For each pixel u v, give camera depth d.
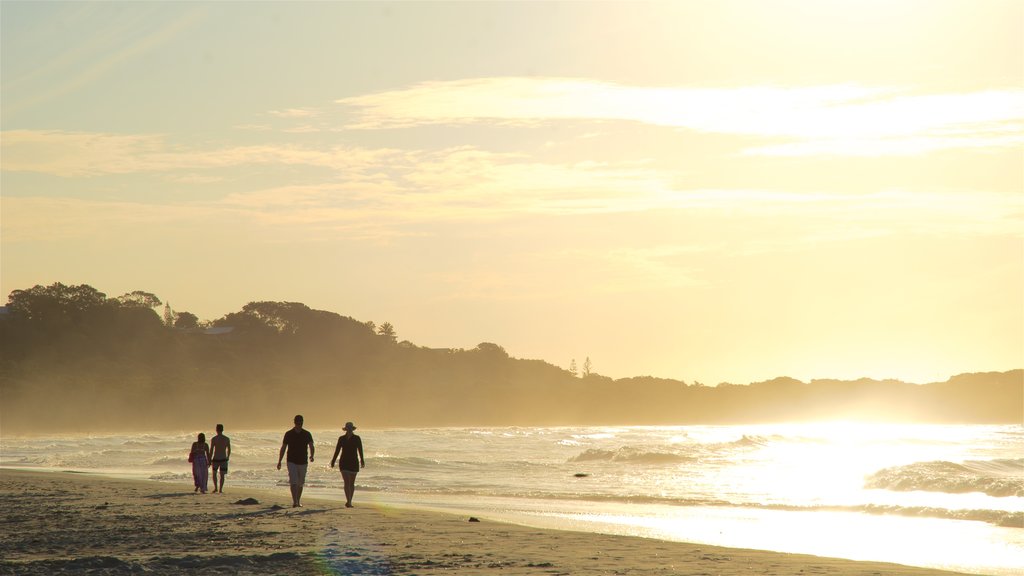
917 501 43.53
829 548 28.48
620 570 20.67
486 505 42.09
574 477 62.97
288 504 37.00
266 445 130.50
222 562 20.88
